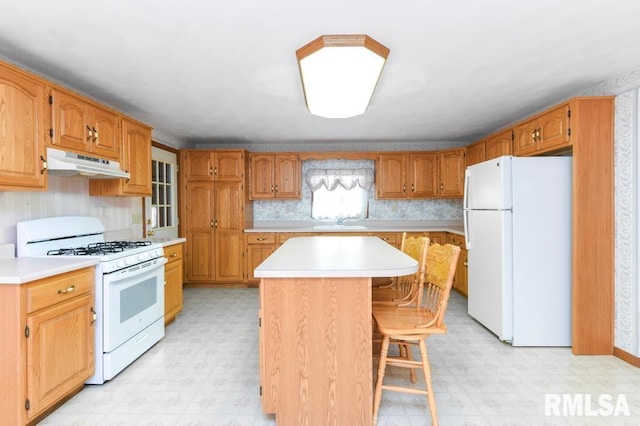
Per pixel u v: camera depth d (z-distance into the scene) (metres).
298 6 1.64
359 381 1.71
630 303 2.47
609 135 2.57
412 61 2.27
